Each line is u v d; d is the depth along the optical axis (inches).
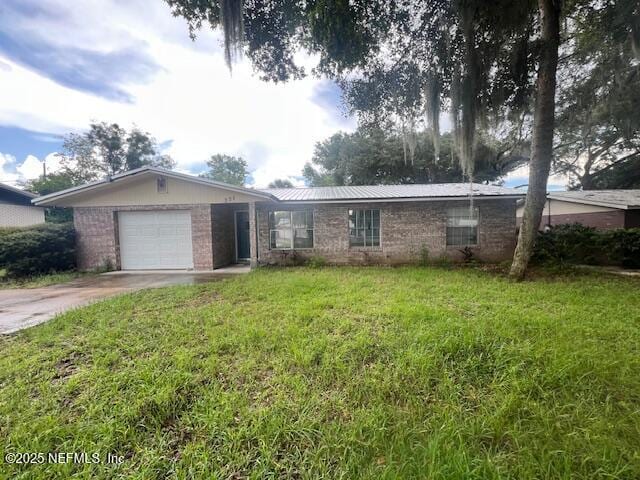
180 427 81.4
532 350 116.1
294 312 171.9
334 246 401.4
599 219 471.5
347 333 140.0
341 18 193.2
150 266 380.2
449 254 398.6
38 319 178.7
